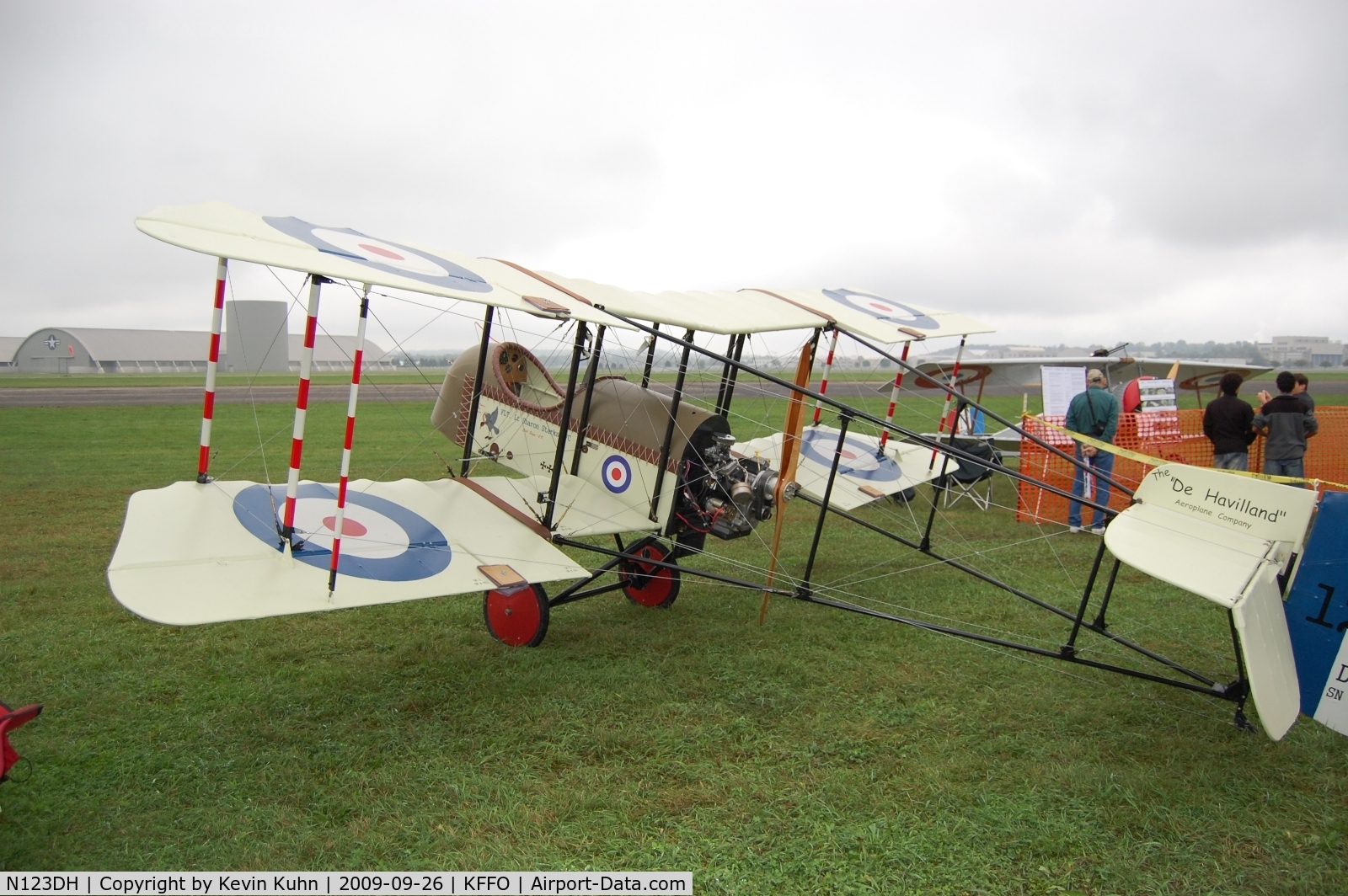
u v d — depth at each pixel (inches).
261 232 165.6
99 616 220.7
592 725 160.9
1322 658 143.9
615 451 228.1
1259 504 150.9
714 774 141.9
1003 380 564.7
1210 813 132.3
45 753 146.9
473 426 243.8
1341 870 118.0
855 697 177.0
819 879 113.6
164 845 120.0
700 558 308.0
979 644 211.9
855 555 315.9
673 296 250.1
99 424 687.1
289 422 713.0
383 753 148.9
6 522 330.6
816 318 254.1
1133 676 175.5
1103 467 356.2
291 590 157.8
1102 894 112.1
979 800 134.6
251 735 155.6
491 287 187.2
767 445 333.7
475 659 197.5
